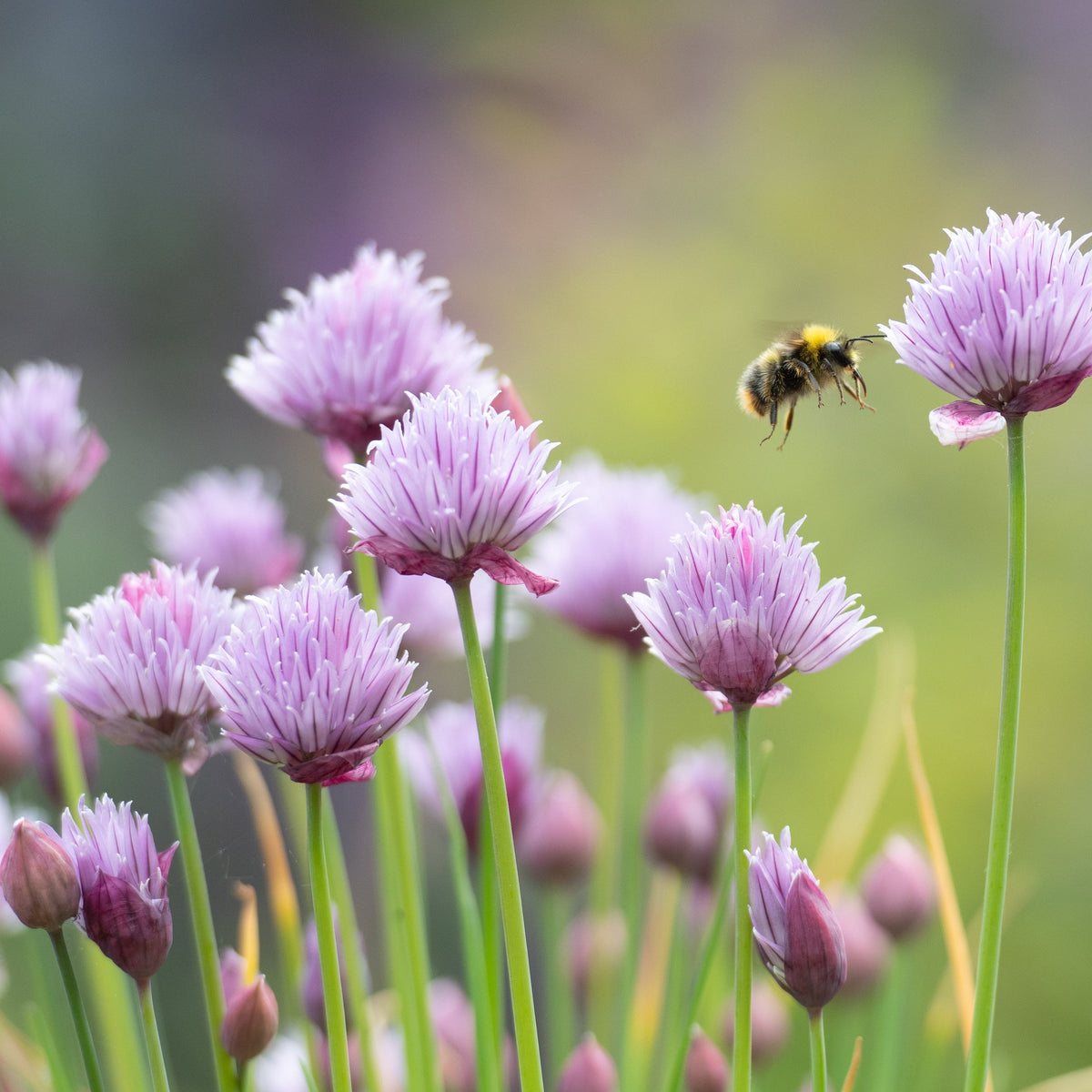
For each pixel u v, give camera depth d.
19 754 0.74
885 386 2.01
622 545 0.74
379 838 0.72
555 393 2.21
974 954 1.17
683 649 0.63
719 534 0.63
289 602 0.62
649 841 0.73
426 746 0.74
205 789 1.17
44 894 0.63
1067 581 1.88
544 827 0.75
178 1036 1.37
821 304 2.35
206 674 0.62
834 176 2.45
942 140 2.54
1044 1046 1.57
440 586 0.74
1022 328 0.62
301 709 0.62
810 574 0.63
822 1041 0.63
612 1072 0.68
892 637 1.81
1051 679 1.81
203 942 0.64
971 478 1.95
